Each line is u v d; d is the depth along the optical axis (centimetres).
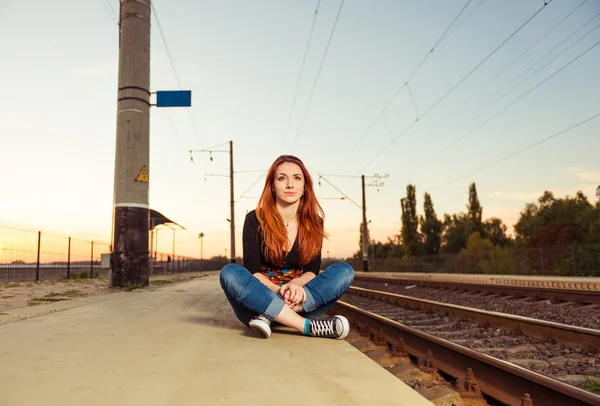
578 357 397
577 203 4556
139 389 196
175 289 1077
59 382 206
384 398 188
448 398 267
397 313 777
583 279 1775
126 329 379
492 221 6719
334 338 328
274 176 350
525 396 239
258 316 329
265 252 350
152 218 2700
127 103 1195
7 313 516
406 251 6525
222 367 239
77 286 1298
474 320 622
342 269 344
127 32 1220
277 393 193
